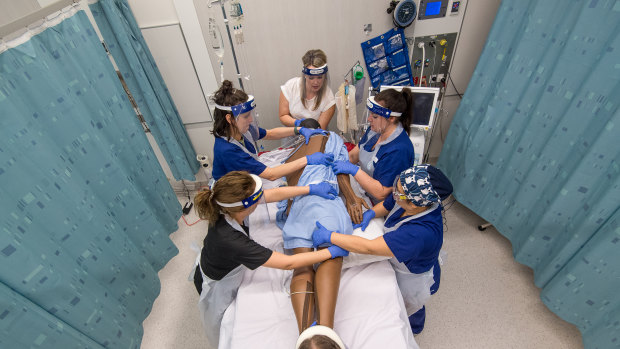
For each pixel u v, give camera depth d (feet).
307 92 6.63
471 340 5.40
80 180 4.21
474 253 6.96
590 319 4.75
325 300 3.51
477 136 6.68
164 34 6.77
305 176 4.89
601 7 4.09
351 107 7.03
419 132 6.97
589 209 4.55
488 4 6.98
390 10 6.89
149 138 8.32
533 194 5.68
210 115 8.23
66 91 4.14
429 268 4.18
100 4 5.57
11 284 3.10
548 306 5.34
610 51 4.02
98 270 4.35
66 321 3.74
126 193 5.29
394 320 3.72
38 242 3.43
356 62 7.66
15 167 3.26
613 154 4.11
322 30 7.09
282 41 7.13
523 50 5.45
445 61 7.79
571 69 4.64
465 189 7.39
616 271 4.17
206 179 9.56
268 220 5.14
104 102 5.14
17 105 3.38
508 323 5.60
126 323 4.83
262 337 3.60
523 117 5.68
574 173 4.60
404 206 3.69
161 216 7.04
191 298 6.49
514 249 6.36
